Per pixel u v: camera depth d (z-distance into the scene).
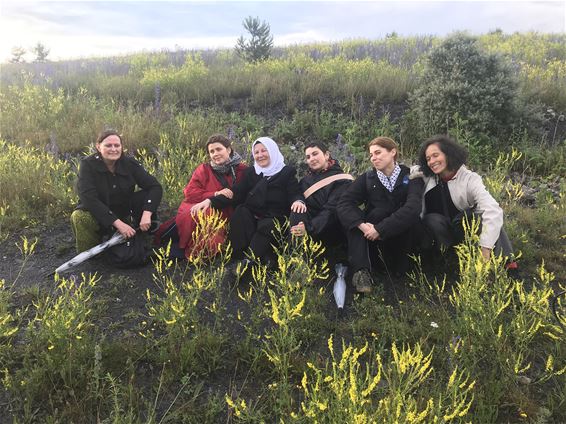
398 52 14.10
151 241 4.99
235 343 3.39
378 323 3.57
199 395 2.94
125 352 3.20
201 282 3.55
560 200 5.60
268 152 4.69
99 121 8.23
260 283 4.13
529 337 3.07
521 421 2.72
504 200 5.64
